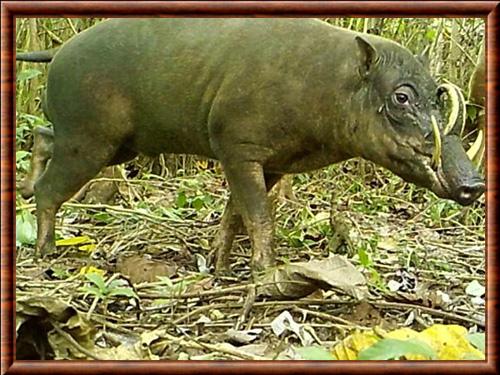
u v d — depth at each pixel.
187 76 4.05
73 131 4.30
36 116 6.41
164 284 3.84
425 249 4.79
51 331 2.74
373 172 7.07
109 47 4.20
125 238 4.93
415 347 2.37
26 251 4.62
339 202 6.15
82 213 5.58
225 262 4.30
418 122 3.67
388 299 3.70
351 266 3.53
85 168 4.34
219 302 3.68
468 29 7.29
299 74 3.85
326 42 3.89
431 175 3.64
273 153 3.95
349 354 2.68
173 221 5.25
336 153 3.96
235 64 3.93
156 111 4.16
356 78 3.78
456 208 5.96
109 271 4.29
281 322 3.28
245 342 3.19
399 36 7.08
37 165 4.79
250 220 3.95
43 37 7.04
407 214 6.26
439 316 3.50
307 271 3.48
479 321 3.45
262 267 3.90
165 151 4.32
